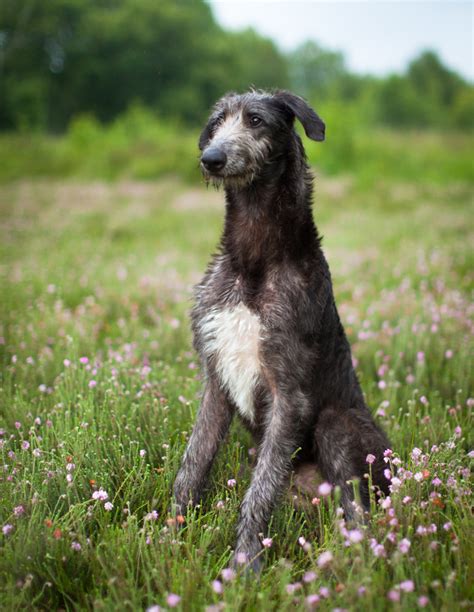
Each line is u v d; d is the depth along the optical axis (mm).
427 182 21438
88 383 4211
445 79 88875
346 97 86250
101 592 2461
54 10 53438
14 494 2871
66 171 23609
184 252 10391
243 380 3318
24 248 9992
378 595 2309
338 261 9117
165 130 30297
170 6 58594
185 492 3191
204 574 2523
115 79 56969
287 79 88000
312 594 2225
